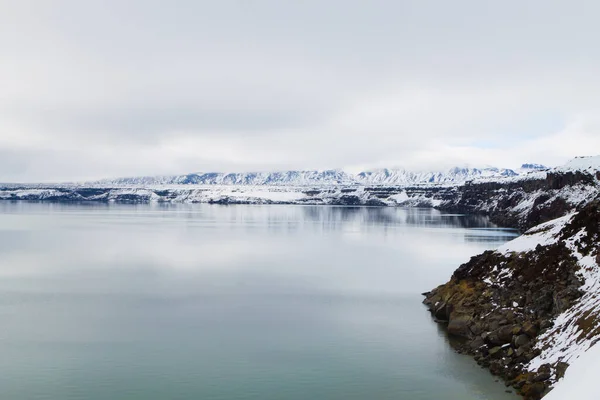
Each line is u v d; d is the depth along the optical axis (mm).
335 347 52406
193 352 50938
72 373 45375
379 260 116500
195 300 74062
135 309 68562
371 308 69188
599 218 58812
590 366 33406
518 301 53531
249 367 46844
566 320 44969
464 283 64562
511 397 39781
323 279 91375
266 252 132750
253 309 68625
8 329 58750
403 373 45125
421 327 59562
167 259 118625
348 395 40781
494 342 49062
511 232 189750
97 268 104688
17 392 41406
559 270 55156
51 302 72812
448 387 42031
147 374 45156
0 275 95625
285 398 40250
